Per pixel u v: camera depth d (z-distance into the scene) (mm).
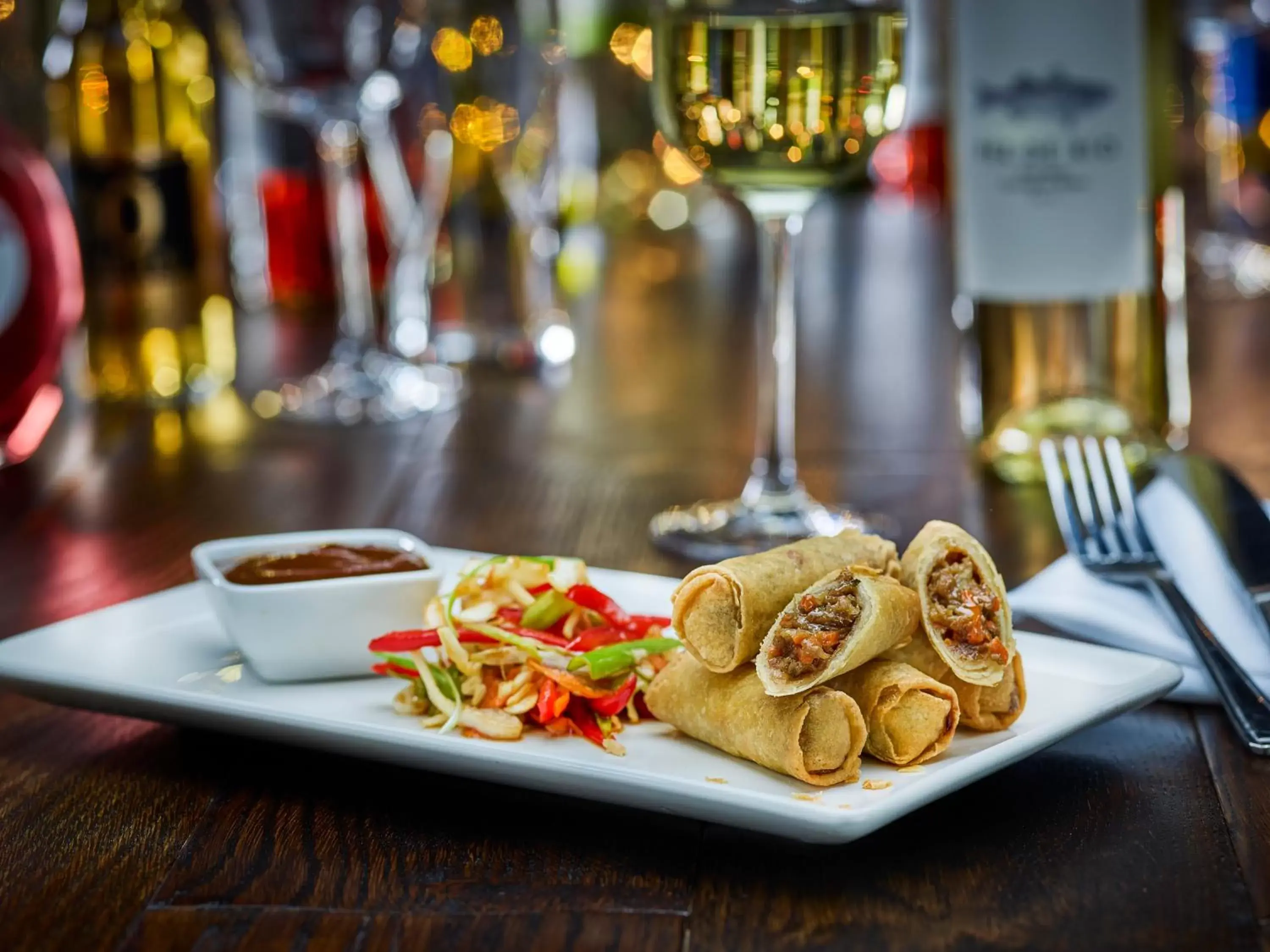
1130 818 536
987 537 773
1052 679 580
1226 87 1525
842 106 733
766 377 811
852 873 515
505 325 1188
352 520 821
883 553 570
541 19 1173
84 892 517
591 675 569
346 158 1095
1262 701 577
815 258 1742
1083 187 822
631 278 1586
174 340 1062
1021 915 499
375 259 1214
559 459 929
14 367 925
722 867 519
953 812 540
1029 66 817
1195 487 697
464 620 590
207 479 899
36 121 1012
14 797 561
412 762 550
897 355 1192
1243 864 516
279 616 596
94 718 609
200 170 1055
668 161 1943
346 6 1015
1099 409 848
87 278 1047
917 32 1908
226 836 539
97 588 735
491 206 1185
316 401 1059
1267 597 625
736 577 546
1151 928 494
